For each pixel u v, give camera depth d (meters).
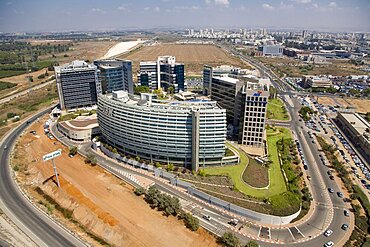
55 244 133.50
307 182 191.88
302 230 146.12
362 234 144.25
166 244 133.00
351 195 173.25
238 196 169.50
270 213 154.12
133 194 171.38
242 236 140.25
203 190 173.88
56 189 178.12
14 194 174.25
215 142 195.75
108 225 144.62
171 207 152.50
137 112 197.12
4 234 138.50
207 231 142.62
